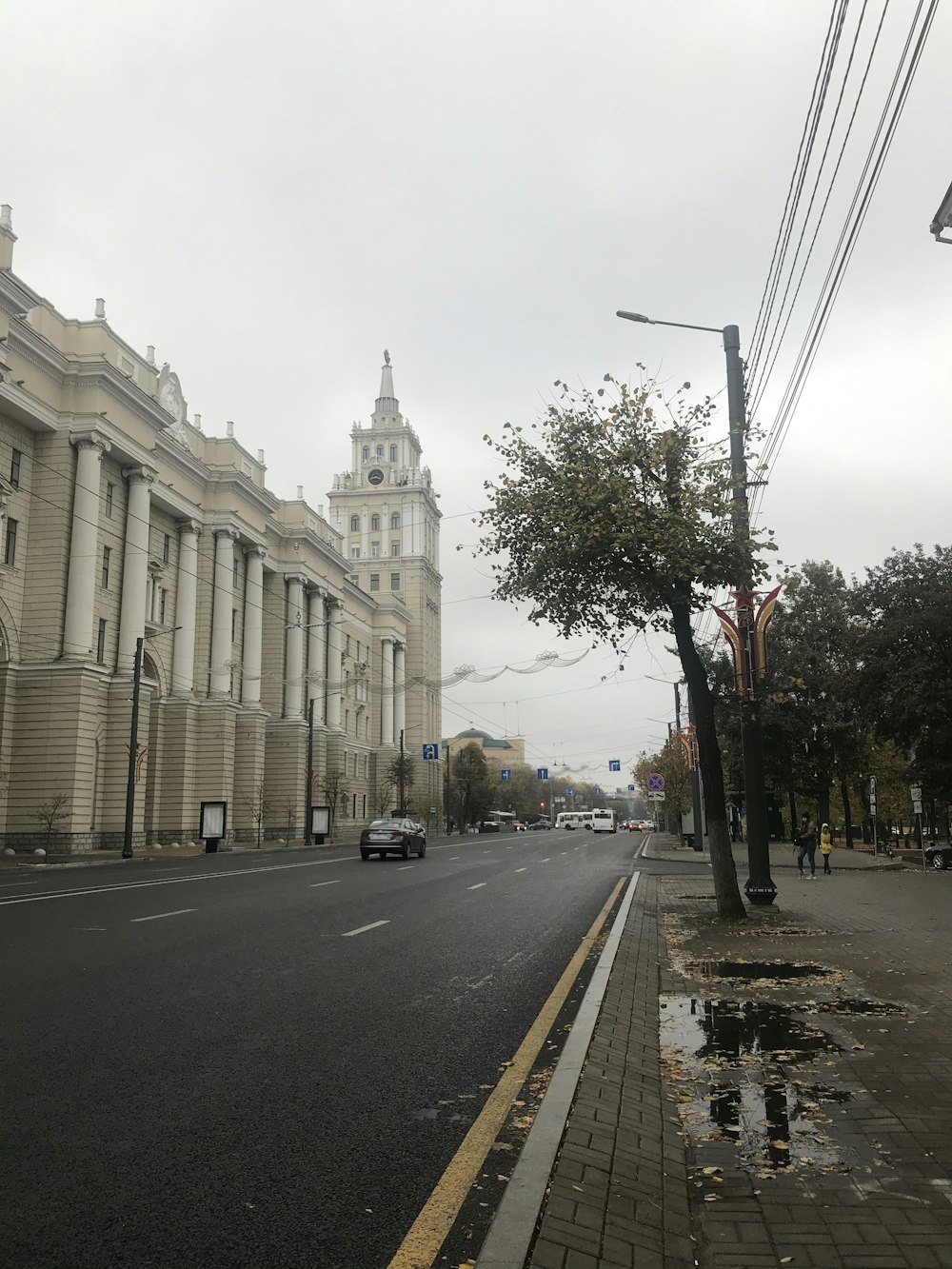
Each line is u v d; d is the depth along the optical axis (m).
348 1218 4.12
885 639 33.78
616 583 16.50
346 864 32.06
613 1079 6.10
